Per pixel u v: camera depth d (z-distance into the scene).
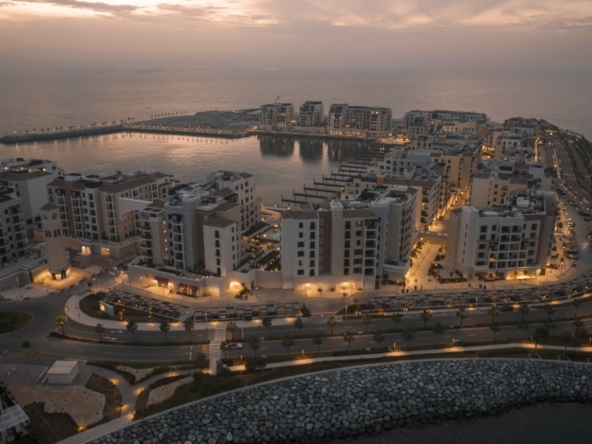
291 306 154.88
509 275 176.25
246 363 125.88
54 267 176.38
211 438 102.06
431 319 148.75
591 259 196.62
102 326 141.12
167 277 167.38
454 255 183.00
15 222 184.38
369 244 163.75
